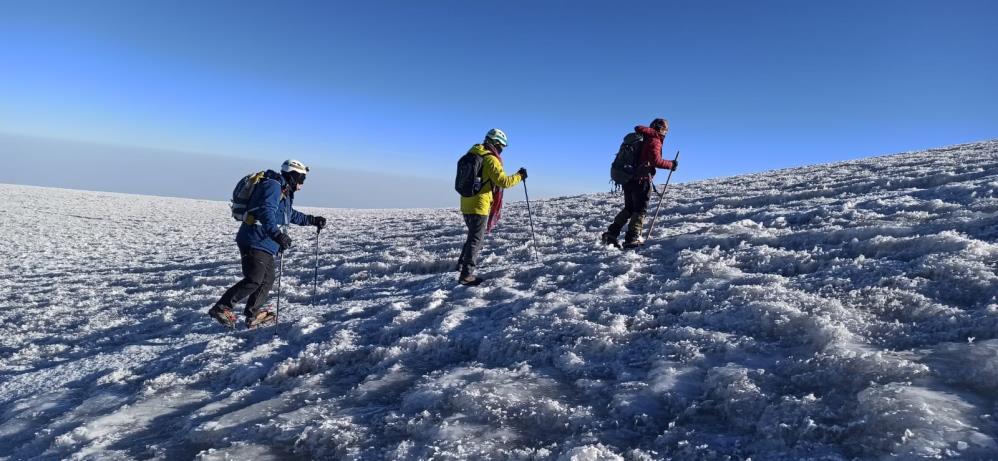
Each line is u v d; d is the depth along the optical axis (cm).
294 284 938
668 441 263
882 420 232
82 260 1650
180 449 334
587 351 399
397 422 325
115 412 405
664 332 405
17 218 2694
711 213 1076
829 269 489
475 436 291
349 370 452
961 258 423
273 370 461
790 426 250
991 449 198
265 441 326
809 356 319
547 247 960
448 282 746
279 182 612
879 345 317
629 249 788
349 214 3209
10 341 739
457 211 2575
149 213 3253
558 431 291
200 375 479
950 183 909
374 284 841
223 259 1371
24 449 379
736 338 366
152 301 897
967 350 278
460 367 408
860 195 972
